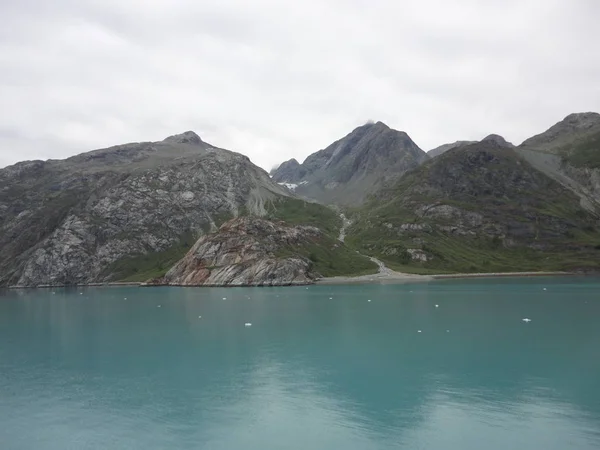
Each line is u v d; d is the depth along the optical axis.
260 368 61.88
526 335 81.38
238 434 40.72
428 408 45.97
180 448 38.28
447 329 88.62
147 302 159.62
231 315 115.50
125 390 53.47
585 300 132.75
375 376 57.12
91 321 112.94
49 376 60.09
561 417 43.12
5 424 44.00
